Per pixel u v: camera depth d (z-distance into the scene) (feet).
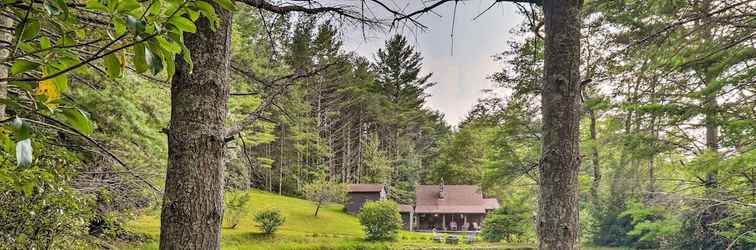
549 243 9.45
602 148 35.40
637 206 35.83
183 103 6.38
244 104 31.86
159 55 3.07
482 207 103.60
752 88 19.53
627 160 30.07
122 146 20.04
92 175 17.49
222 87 6.64
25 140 2.52
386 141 122.62
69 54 3.05
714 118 20.89
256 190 95.20
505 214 65.77
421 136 129.59
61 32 3.09
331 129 103.91
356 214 96.22
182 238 6.12
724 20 14.51
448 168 116.88
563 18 9.64
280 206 82.84
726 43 16.11
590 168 48.16
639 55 16.02
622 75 20.90
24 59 2.89
